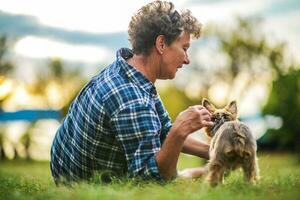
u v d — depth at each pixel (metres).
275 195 5.33
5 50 42.50
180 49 6.51
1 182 7.36
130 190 5.49
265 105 39.72
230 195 5.29
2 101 41.56
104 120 6.22
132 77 6.29
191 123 5.85
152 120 6.13
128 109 6.11
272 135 39.50
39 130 41.16
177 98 49.53
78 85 43.91
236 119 7.64
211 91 50.22
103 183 6.12
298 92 39.56
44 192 5.75
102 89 6.28
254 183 6.18
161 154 5.90
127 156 6.10
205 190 5.41
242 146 6.42
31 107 42.50
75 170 6.56
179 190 5.53
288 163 23.97
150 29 6.41
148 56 6.47
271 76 48.69
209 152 7.02
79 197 5.18
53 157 6.85
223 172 6.50
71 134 6.59
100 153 6.35
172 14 6.45
